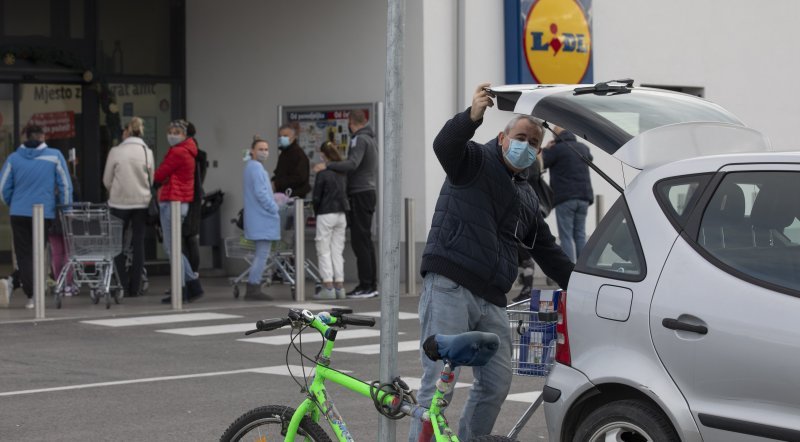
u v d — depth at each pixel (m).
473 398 7.69
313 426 6.68
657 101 7.50
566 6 22.55
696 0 25.41
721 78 25.84
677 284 6.53
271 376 12.28
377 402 6.42
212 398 11.09
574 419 6.96
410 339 14.89
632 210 6.87
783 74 26.92
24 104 23.06
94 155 23.59
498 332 7.61
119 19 24.00
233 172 23.94
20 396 11.20
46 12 23.36
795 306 6.11
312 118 22.45
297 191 21.31
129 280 19.59
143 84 24.22
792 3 27.09
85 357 13.46
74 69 23.11
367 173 19.20
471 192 7.49
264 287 21.53
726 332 6.27
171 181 18.70
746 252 6.40
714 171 6.68
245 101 23.64
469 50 21.56
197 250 19.08
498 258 7.52
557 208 19.12
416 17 21.22
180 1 24.53
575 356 6.91
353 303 18.58
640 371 6.55
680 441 6.41
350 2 22.11
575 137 19.23
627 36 24.20
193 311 17.56
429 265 7.52
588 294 6.89
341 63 22.27
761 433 6.07
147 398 11.09
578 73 22.73
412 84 21.27
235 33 23.77
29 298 17.97
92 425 9.92
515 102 7.46
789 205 6.38
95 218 17.69
